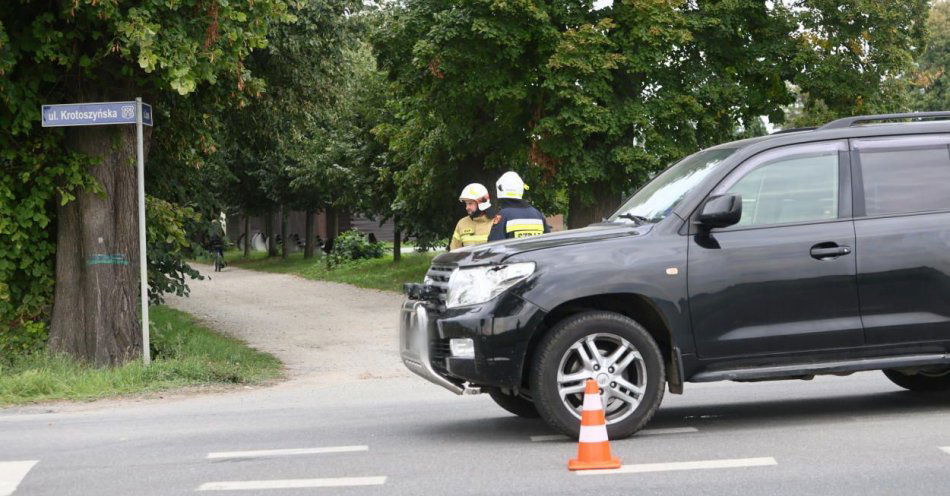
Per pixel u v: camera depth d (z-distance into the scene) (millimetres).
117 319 12891
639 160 23578
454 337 7066
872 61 25875
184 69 11984
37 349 12992
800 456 6391
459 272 7250
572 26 23703
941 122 7773
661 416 8320
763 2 25547
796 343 7219
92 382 11398
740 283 7176
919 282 7348
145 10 11836
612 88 23906
